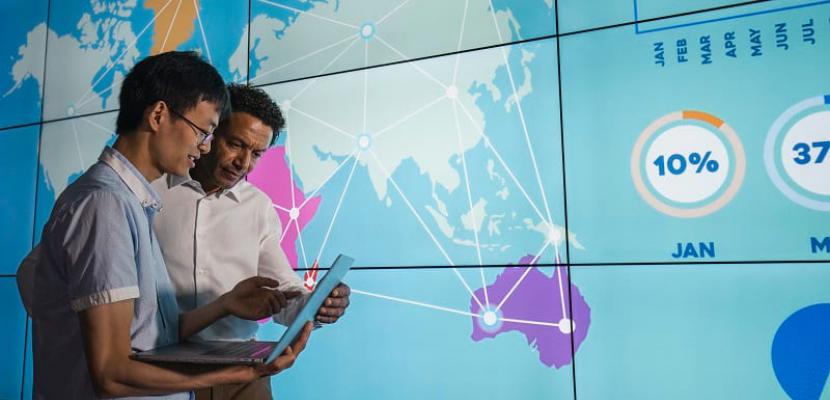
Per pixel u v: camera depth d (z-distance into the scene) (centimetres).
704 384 182
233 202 165
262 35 257
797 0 180
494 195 214
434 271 220
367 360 227
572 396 197
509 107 214
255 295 127
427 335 219
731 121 185
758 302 178
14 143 301
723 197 184
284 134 250
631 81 198
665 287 189
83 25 293
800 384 172
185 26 272
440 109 225
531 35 213
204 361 89
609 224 197
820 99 176
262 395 161
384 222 229
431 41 228
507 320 208
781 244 177
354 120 238
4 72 308
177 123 103
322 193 241
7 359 284
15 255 292
